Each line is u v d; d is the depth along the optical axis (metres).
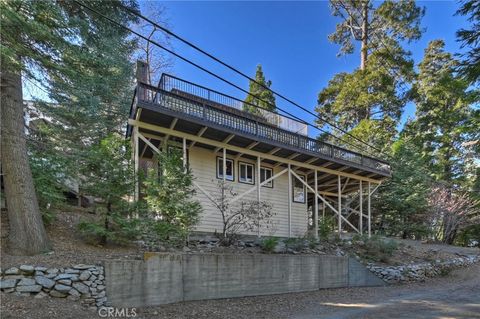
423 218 23.48
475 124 10.42
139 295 8.02
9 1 7.40
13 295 6.59
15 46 7.81
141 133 12.73
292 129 20.72
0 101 8.46
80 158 10.73
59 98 13.09
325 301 10.05
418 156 26.47
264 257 10.84
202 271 9.34
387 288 12.88
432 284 13.95
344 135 29.75
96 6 12.62
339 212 17.75
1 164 8.30
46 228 9.49
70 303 6.93
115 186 9.34
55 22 8.99
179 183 10.30
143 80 18.64
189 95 15.22
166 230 9.76
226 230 13.00
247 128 14.08
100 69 13.99
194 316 7.59
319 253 13.60
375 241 15.77
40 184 9.41
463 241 29.05
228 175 15.23
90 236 9.37
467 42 6.95
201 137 13.42
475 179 26.20
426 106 31.77
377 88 30.31
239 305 8.98
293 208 17.52
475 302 9.92
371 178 19.70
